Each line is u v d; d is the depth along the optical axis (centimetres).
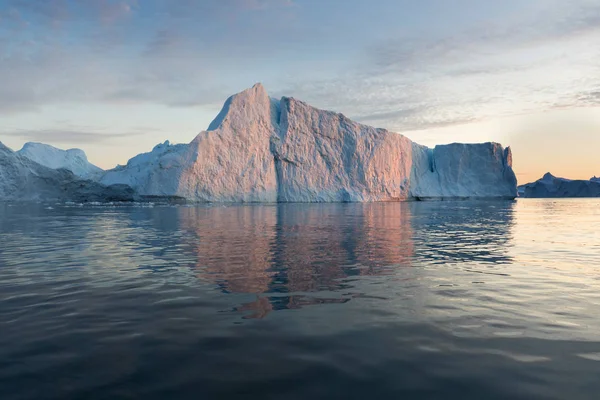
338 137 5481
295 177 5209
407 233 1451
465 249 1045
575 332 427
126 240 1215
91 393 300
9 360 356
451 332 428
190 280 673
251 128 5022
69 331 429
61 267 783
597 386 310
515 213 2934
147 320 468
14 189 4784
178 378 324
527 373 333
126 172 5053
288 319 473
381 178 5619
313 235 1370
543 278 694
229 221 2019
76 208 3481
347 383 316
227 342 401
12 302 538
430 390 305
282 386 312
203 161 4619
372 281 668
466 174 6397
